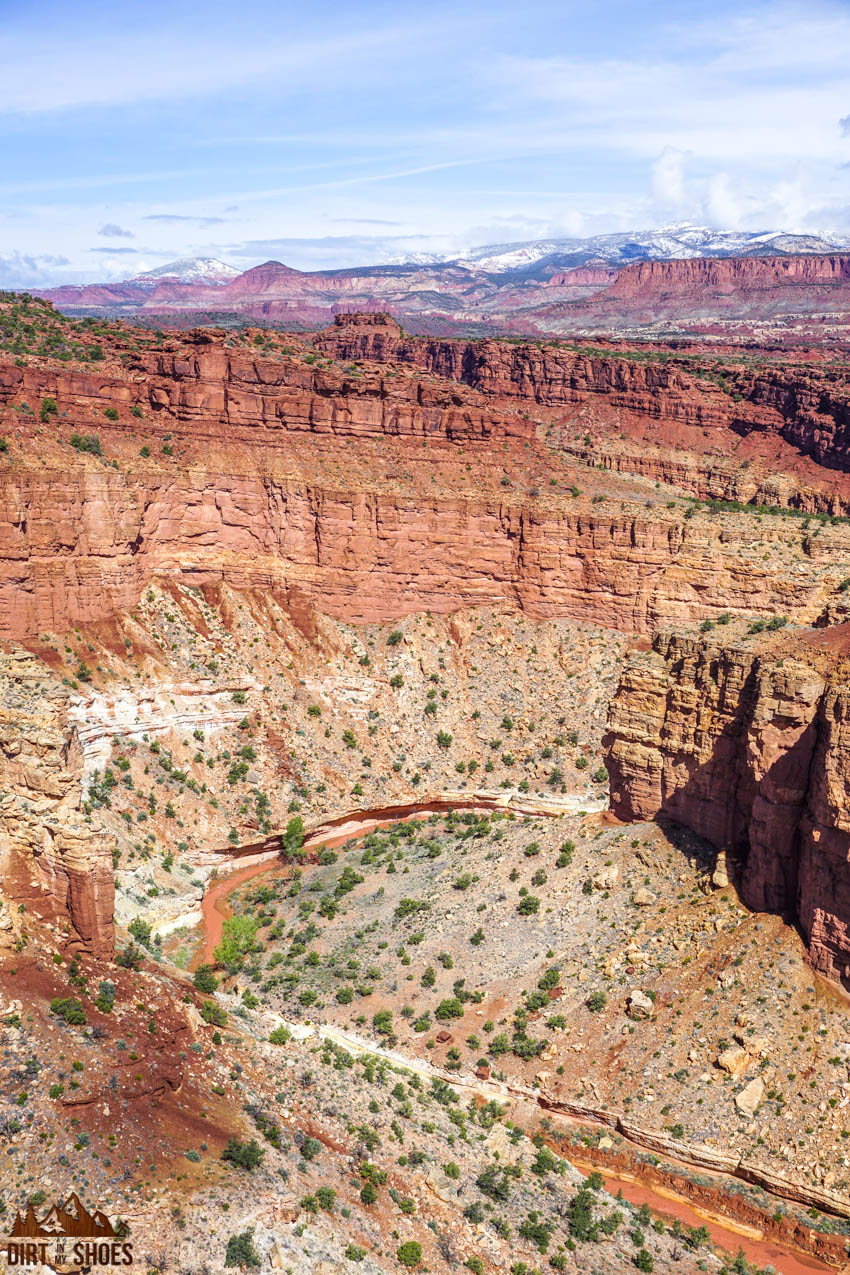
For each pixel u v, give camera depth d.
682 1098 84.44
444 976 100.25
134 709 132.62
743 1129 81.62
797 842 91.44
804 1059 83.75
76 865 73.69
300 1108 75.50
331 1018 96.88
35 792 74.50
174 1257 60.50
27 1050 66.75
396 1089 83.44
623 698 108.25
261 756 138.38
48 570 131.38
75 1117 65.12
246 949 107.75
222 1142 68.75
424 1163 75.44
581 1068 88.75
